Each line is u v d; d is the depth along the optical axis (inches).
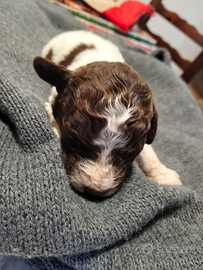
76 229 3.5
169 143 7.1
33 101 4.4
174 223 4.5
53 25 10.1
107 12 11.8
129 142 3.9
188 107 8.6
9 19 6.9
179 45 16.5
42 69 4.4
